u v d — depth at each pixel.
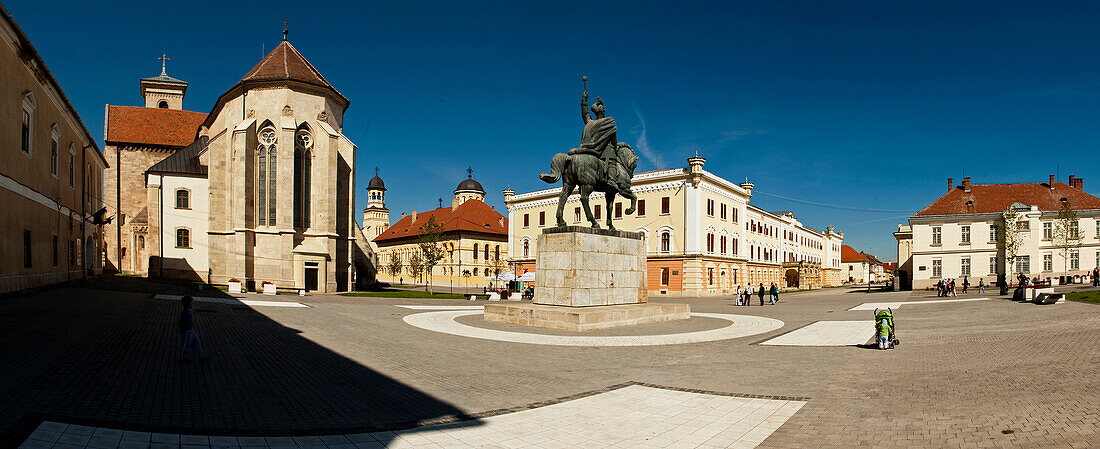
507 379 11.61
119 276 53.69
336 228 52.19
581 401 9.80
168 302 27.91
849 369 12.61
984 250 60.03
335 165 51.12
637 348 15.99
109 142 65.56
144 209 63.00
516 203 74.62
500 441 7.61
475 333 19.05
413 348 15.67
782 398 9.95
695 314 29.30
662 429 8.19
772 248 82.88
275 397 9.68
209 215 49.34
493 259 90.06
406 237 99.00
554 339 17.64
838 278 129.12
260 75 51.94
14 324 17.11
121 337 15.83
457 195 131.62
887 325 15.83
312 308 29.30
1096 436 7.16
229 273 48.38
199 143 57.22
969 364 12.76
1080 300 30.23
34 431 7.04
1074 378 10.63
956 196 63.69
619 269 22.95
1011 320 22.66
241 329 19.14
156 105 82.12
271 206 50.12
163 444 6.91
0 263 24.62
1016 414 8.35
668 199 61.56
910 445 7.19
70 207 37.59
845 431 7.90
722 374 12.16
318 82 52.19
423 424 8.31
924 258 62.31
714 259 62.59
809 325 22.98
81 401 8.73
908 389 10.38
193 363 12.53
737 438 7.74
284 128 49.53
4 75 24.98
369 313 27.19
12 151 26.02
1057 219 56.69
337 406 9.21
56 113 33.50
